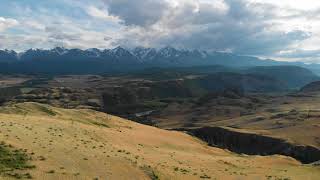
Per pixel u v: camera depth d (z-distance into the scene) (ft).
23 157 182.80
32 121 296.71
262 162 336.29
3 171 161.48
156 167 211.61
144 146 318.45
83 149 218.79
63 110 495.00
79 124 345.51
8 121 272.72
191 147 403.34
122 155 224.94
